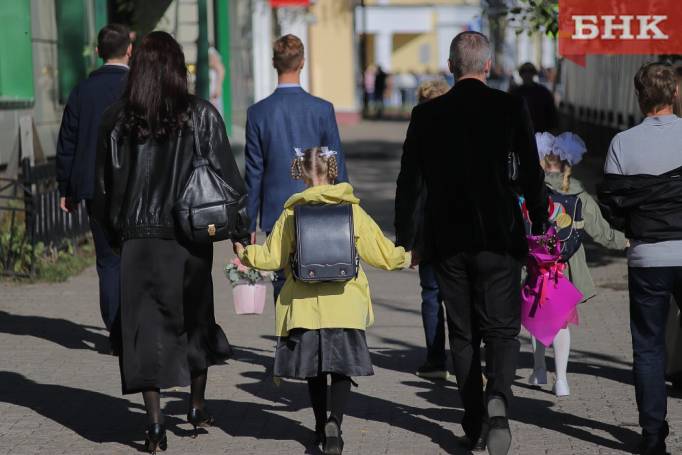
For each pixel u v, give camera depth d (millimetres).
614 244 16422
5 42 31281
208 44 43938
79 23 35156
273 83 79562
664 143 13727
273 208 17203
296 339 13930
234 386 17828
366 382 18094
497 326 13727
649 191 13633
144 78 14133
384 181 50344
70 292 25906
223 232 14047
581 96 63688
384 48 140125
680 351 17125
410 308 24266
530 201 13984
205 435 15188
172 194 14109
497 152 13711
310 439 14977
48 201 29016
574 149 16297
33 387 17781
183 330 14242
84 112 19719
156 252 14086
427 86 17625
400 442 14805
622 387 17609
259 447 14609
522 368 18938
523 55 91125
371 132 85375
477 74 14016
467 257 13750
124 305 14102
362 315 13922
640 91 13945
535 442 14727
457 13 137000
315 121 17141
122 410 16531
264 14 77938
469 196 13695
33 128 31062
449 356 19922
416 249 14242
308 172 14055
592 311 23516
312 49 96312
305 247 13594
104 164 14367
